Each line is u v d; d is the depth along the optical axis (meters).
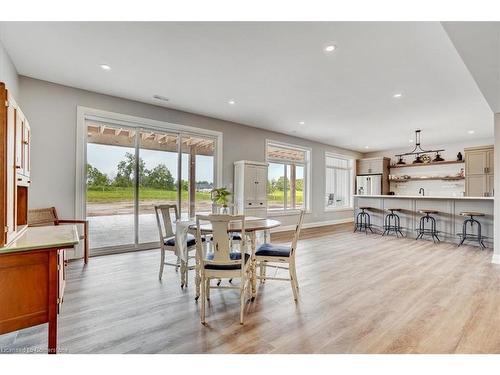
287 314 2.41
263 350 1.86
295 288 2.76
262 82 3.88
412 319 2.31
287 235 6.62
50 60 3.28
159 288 3.01
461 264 4.07
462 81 3.76
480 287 3.09
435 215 6.11
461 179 8.30
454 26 2.07
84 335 2.03
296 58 3.15
